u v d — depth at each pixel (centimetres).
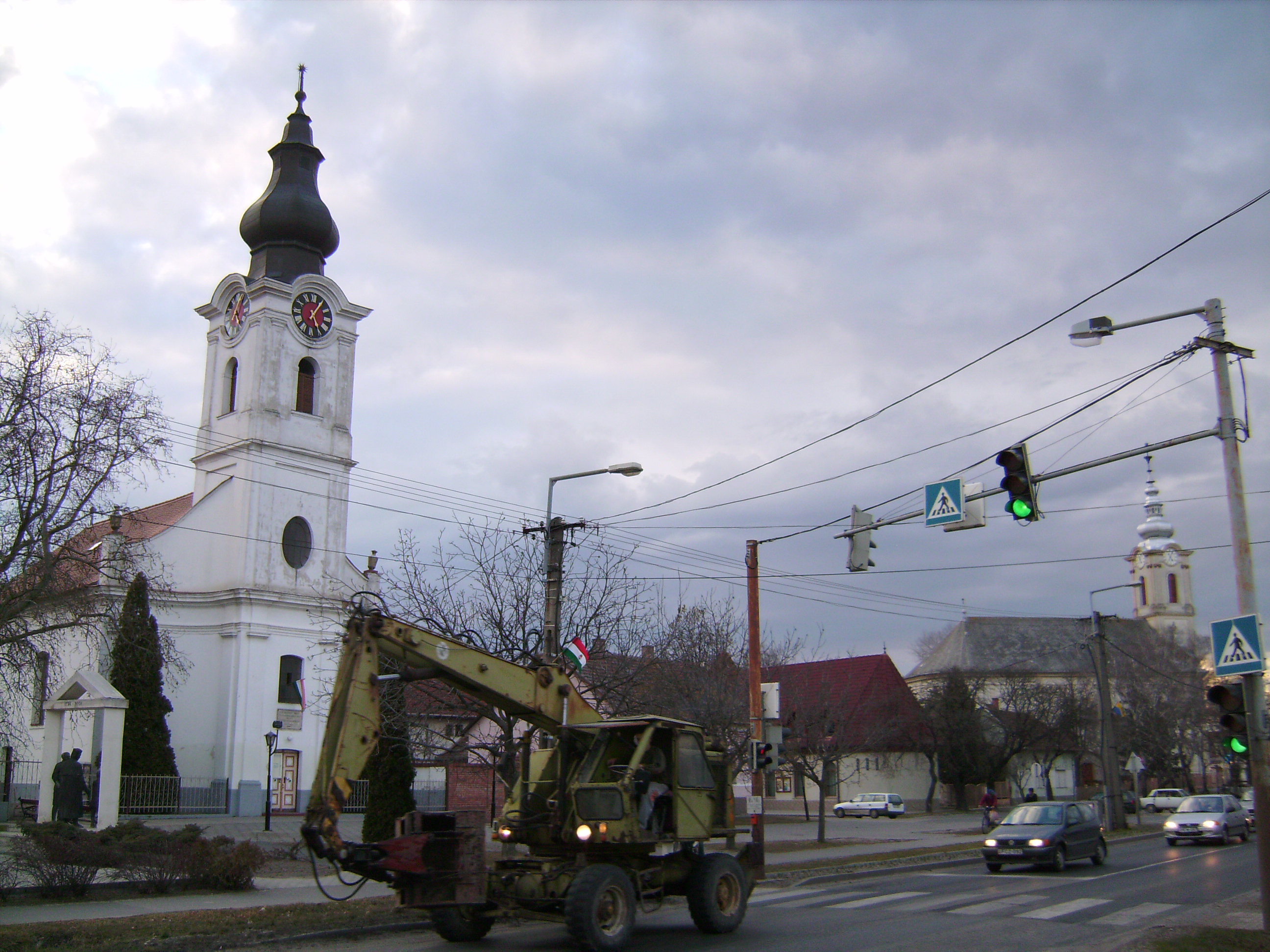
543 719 1566
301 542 4959
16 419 2639
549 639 2266
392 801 2697
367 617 1391
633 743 1602
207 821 4066
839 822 5300
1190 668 8194
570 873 1459
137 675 4172
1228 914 1805
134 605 3331
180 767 4553
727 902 1612
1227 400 1623
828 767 3709
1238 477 1600
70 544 2786
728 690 3425
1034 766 7375
